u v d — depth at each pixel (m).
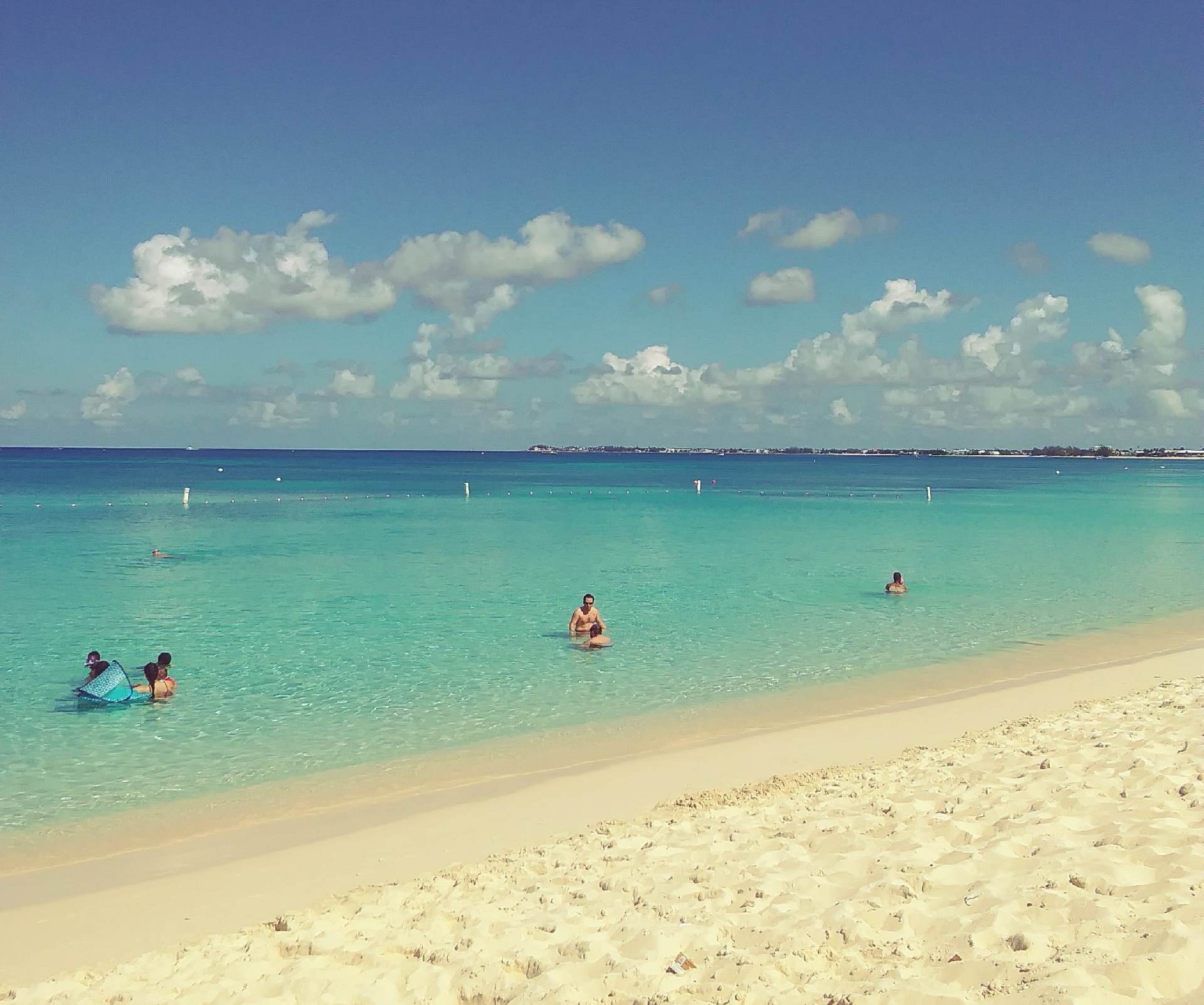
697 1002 5.92
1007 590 30.50
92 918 9.06
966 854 7.89
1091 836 7.89
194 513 65.06
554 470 188.25
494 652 21.64
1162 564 37.12
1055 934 6.02
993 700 16.77
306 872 10.06
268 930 8.38
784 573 34.66
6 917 9.12
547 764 13.84
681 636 23.31
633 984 6.28
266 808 12.14
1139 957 5.35
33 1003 7.12
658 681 18.91
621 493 97.25
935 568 36.00
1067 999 4.98
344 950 7.56
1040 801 9.30
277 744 14.95
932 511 70.38
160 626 24.48
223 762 14.08
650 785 12.66
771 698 17.62
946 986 5.56
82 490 93.25
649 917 7.48
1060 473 187.25
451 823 11.45
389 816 11.74
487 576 34.03
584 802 12.06
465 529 53.78
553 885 8.73
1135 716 13.62
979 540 46.72
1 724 16.02
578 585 31.78
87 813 12.04
